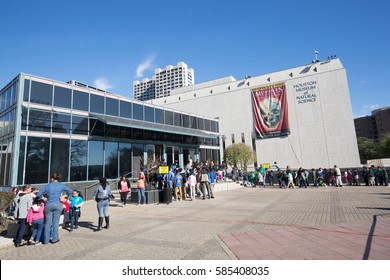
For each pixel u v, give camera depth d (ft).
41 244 22.57
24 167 49.24
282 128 136.05
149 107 82.07
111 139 66.39
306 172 80.28
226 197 53.88
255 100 145.89
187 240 21.48
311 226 24.62
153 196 46.80
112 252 18.99
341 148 122.11
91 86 72.79
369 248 17.42
